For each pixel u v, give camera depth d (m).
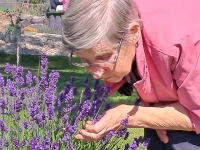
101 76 2.02
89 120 2.53
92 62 1.97
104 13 1.89
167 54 2.06
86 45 1.87
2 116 2.62
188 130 2.29
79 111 2.68
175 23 2.11
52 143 2.34
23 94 2.72
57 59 12.16
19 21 17.03
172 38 2.07
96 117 2.61
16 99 2.54
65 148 2.44
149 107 2.32
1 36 15.17
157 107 2.30
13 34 14.90
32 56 12.73
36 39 15.77
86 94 2.70
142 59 2.12
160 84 2.23
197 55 2.07
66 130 2.38
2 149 2.40
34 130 2.51
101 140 2.54
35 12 22.25
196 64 2.08
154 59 2.13
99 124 2.28
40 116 2.37
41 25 18.69
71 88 2.64
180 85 2.14
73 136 2.55
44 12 21.73
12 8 23.39
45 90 2.66
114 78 2.11
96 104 2.58
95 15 1.87
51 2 21.58
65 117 2.46
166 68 2.11
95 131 2.28
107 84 2.56
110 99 6.70
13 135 2.50
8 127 2.60
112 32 1.90
